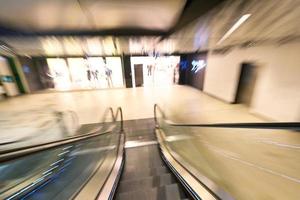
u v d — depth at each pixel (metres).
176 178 2.15
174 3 4.30
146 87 11.98
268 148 3.26
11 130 5.06
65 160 2.76
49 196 1.67
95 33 6.79
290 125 1.21
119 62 11.56
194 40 7.75
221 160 2.71
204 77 9.55
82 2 4.16
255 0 3.46
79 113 6.92
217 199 1.33
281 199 1.95
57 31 6.32
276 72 4.66
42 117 6.17
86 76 11.49
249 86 6.29
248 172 2.37
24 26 5.65
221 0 3.83
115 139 4.19
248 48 5.82
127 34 7.13
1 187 1.72
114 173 2.22
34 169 2.33
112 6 4.46
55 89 11.38
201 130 4.41
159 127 5.25
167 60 11.88
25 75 10.17
